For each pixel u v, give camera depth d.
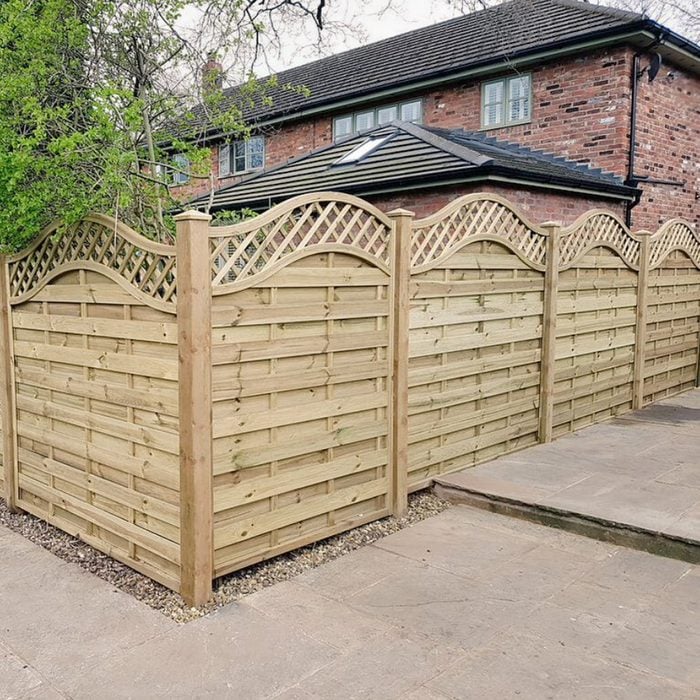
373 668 2.88
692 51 9.70
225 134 5.62
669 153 10.27
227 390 3.43
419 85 11.33
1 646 3.07
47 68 4.13
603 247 6.70
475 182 7.38
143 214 4.54
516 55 9.92
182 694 2.71
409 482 4.85
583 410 6.74
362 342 4.18
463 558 4.00
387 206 8.35
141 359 3.52
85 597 3.54
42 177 4.09
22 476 4.68
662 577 3.76
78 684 2.78
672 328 8.27
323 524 4.11
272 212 3.60
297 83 14.70
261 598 3.51
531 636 3.13
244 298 3.46
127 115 3.88
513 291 5.55
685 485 4.96
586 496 4.69
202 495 3.34
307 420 3.89
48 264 4.19
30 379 4.43
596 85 9.58
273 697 2.68
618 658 2.94
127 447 3.72
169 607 3.42
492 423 5.57
